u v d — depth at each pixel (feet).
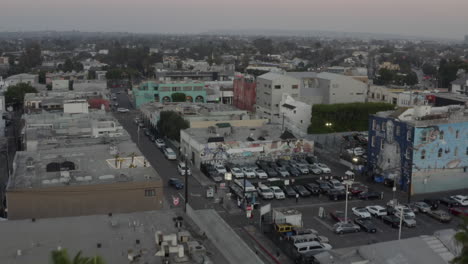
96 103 450.30
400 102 456.04
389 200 246.88
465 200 239.71
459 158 268.62
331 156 338.54
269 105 453.17
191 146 314.76
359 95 471.62
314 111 407.23
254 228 207.51
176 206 229.04
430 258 133.90
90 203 164.14
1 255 118.83
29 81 625.41
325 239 186.70
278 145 312.09
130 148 227.40
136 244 125.80
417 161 257.75
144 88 564.30
